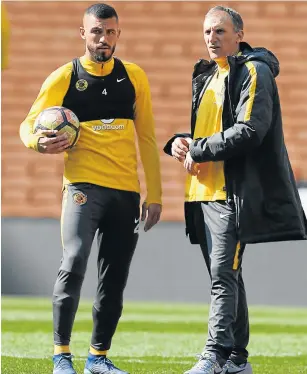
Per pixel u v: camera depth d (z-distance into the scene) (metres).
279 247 46.75
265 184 21.08
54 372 21.55
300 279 46.69
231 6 55.56
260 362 26.06
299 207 21.52
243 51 21.52
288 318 39.81
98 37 21.91
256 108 20.61
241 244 21.14
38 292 49.25
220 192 21.14
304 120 54.41
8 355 26.75
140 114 23.06
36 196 55.09
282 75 54.91
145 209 23.48
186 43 55.81
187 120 55.47
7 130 55.75
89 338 31.44
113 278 22.72
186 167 21.30
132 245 22.75
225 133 20.64
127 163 22.44
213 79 21.91
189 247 47.75
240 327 22.34
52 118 21.75
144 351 28.27
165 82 55.66
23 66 56.25
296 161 53.84
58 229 49.25
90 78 22.22
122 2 56.12
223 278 21.11
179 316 39.97
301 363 25.91
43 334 32.44
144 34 55.88
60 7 56.31
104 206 22.16
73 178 22.08
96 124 22.20
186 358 26.62
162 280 47.81
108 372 22.64
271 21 55.22
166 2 55.97
